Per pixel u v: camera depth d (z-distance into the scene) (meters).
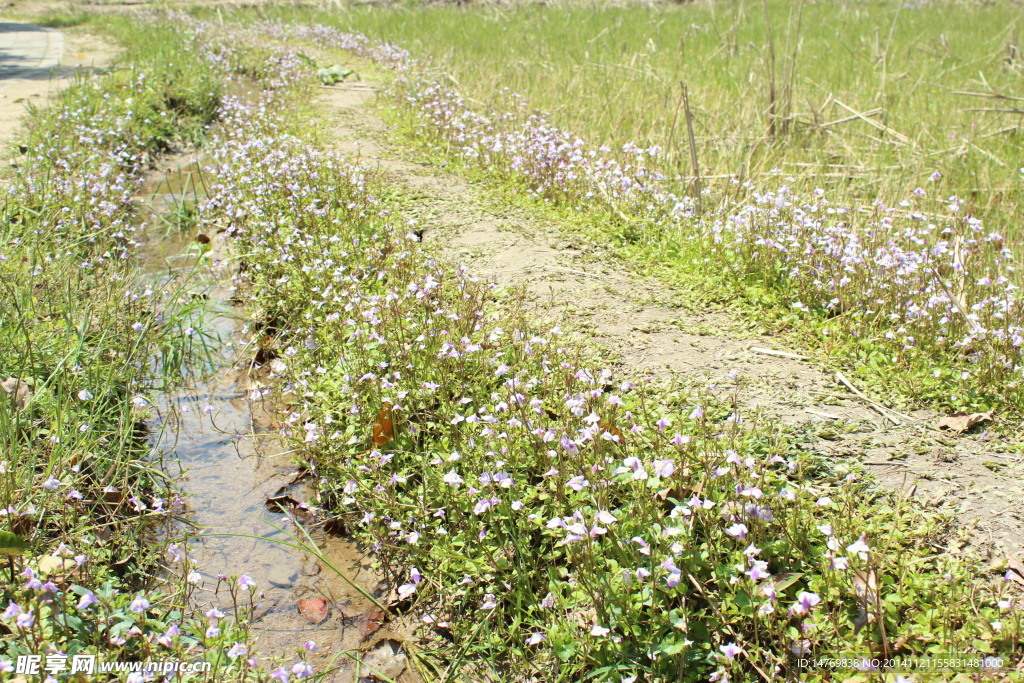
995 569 3.08
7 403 3.98
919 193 5.94
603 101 10.56
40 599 2.90
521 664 3.00
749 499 3.12
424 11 23.70
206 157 9.82
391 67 14.59
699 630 2.87
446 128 9.56
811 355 4.74
